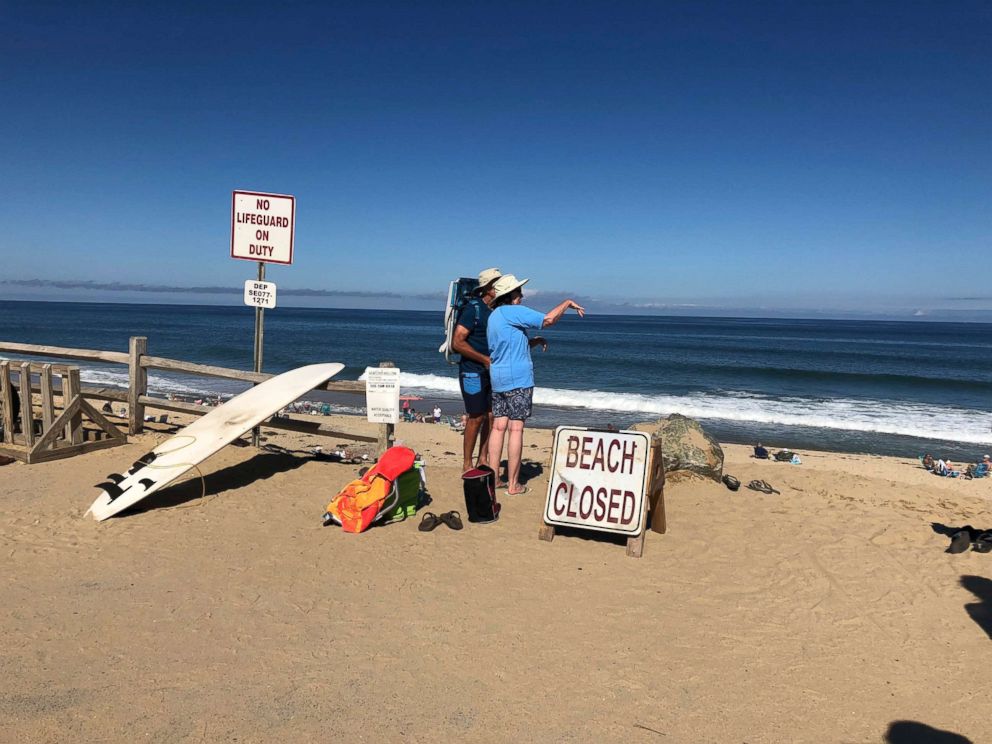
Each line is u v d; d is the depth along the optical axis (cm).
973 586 423
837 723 281
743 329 12062
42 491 561
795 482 740
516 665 316
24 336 5378
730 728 274
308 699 282
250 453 701
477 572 423
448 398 2325
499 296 559
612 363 3991
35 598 367
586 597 392
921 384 3134
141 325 7869
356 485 511
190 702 276
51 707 268
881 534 517
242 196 693
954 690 308
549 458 1171
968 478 1297
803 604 393
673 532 511
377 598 382
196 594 379
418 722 269
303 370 709
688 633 354
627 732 269
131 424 759
